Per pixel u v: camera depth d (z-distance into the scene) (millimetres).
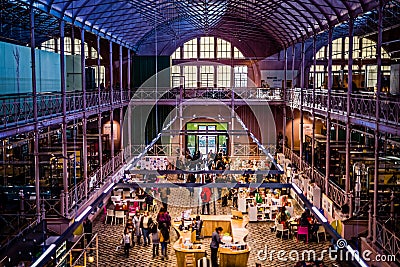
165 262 15852
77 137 22984
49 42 27766
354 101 15953
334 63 28125
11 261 10789
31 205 14461
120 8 19453
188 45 30172
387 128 11820
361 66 25188
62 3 15102
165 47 29719
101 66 28562
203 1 21406
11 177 16562
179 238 16328
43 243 11969
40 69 17547
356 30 23688
